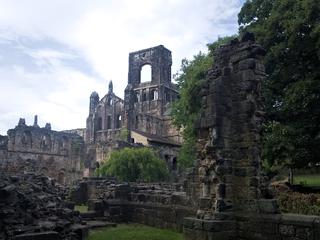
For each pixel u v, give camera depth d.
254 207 12.98
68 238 13.77
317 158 22.89
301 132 22.52
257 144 13.66
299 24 22.97
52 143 82.81
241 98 14.18
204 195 14.13
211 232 12.74
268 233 12.10
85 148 78.50
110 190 24.28
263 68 14.55
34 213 13.98
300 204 15.83
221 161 13.74
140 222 21.77
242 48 14.42
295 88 22.81
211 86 14.51
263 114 14.28
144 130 92.12
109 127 100.56
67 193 29.02
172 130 95.94
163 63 106.69
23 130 79.25
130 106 92.38
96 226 19.75
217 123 13.99
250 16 29.78
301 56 25.03
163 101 102.75
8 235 12.14
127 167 51.66
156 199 20.88
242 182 13.59
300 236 11.15
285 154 23.80
